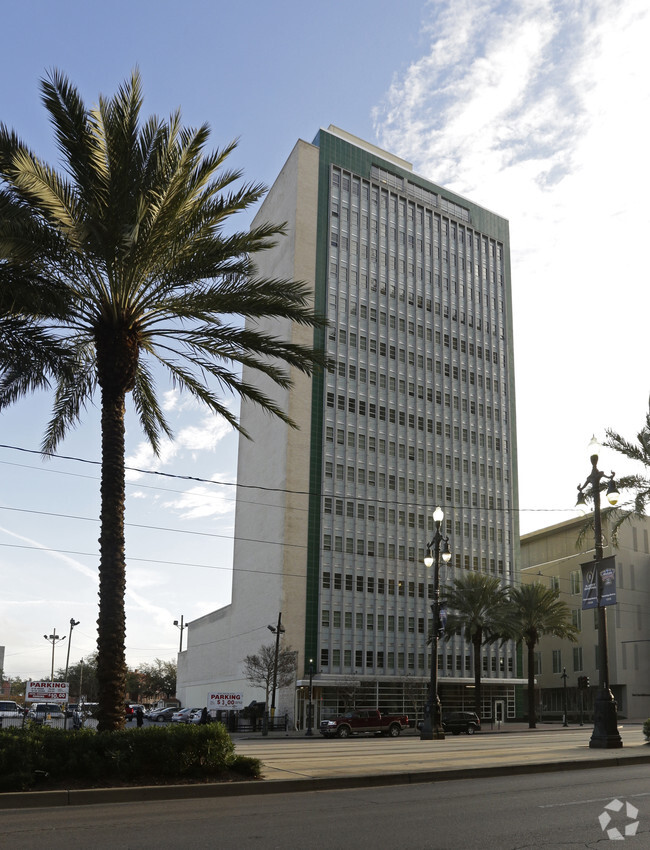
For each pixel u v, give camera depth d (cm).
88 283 1784
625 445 3616
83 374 2106
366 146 8950
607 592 2402
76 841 877
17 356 1833
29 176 1555
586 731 5225
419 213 8869
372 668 7131
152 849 830
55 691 3244
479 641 6338
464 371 8681
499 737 3719
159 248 1759
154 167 1752
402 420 8038
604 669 2372
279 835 916
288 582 6969
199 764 1385
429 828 964
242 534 8325
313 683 6550
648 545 9125
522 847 851
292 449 7294
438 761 1806
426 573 7619
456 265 8994
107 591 1584
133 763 1316
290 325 7575
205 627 9462
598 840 891
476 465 8438
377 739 3875
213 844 859
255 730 6003
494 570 8219
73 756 1300
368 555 7431
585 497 2644
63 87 1680
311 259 7894
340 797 1266
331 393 7669
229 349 1948
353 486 7531
